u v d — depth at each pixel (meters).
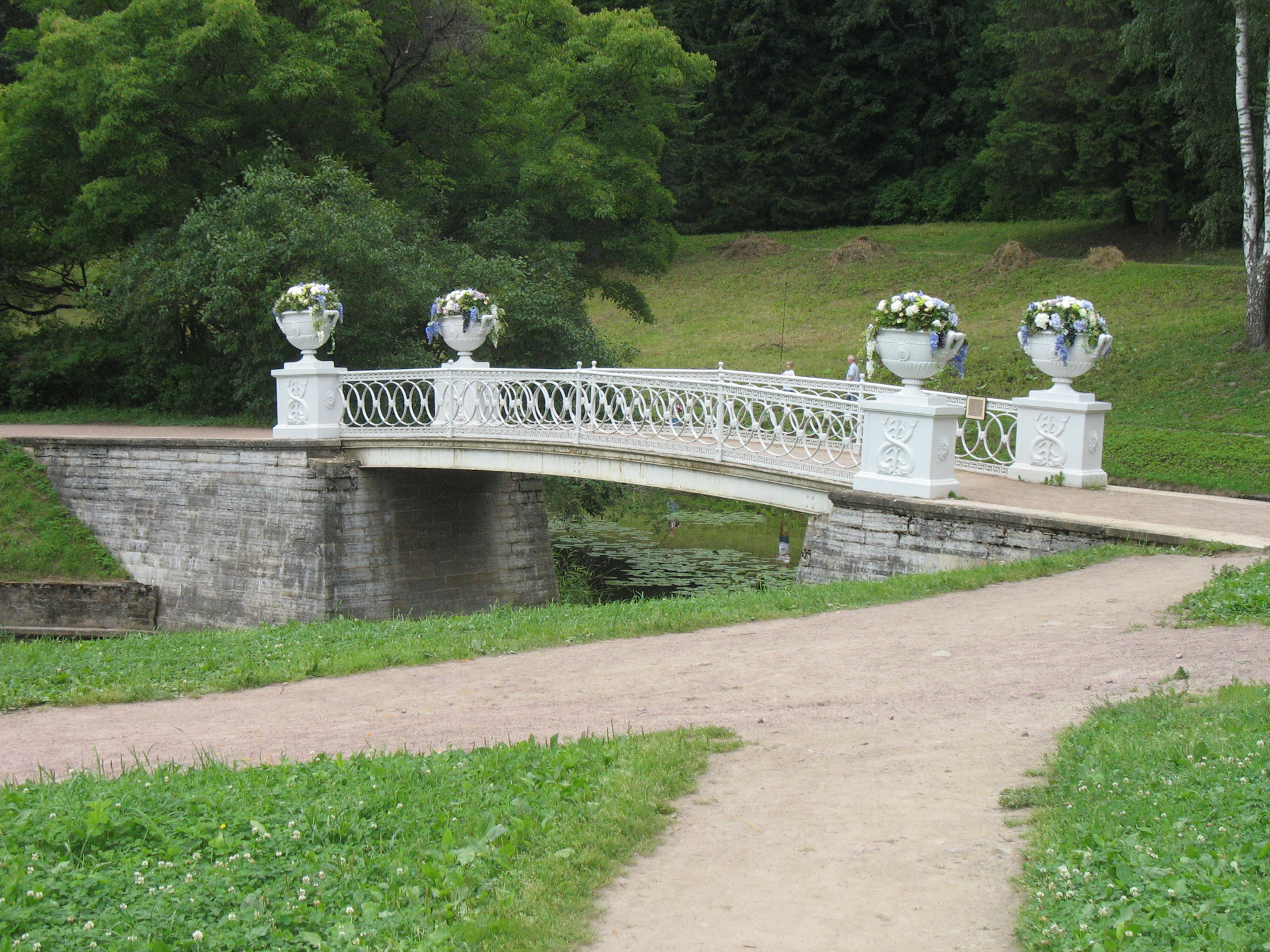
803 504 12.12
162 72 24.53
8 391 26.81
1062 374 12.88
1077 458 12.59
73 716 7.87
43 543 19.25
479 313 16.67
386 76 29.91
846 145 54.06
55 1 28.00
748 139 54.84
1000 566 9.69
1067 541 10.11
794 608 9.17
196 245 23.14
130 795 5.07
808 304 41.84
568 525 26.14
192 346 26.11
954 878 3.88
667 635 8.73
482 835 4.48
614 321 43.59
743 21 52.91
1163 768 4.47
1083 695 5.95
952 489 11.30
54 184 27.53
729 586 21.20
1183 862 3.59
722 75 54.69
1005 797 4.54
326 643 10.16
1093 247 39.47
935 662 6.91
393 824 4.64
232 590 17.80
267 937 3.73
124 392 27.14
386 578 17.39
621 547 25.34
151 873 4.17
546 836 4.40
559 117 30.92
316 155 26.38
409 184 27.77
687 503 30.11
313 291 17.38
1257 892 3.34
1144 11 27.00
